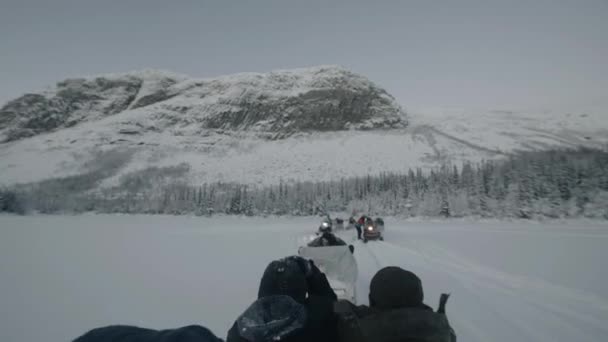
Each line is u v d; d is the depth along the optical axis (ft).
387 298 6.20
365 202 245.65
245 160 561.02
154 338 5.10
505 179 196.54
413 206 201.36
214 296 23.07
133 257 42.09
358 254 42.32
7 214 250.37
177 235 77.77
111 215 253.24
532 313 18.60
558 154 231.91
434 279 27.09
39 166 552.00
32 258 41.27
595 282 24.66
